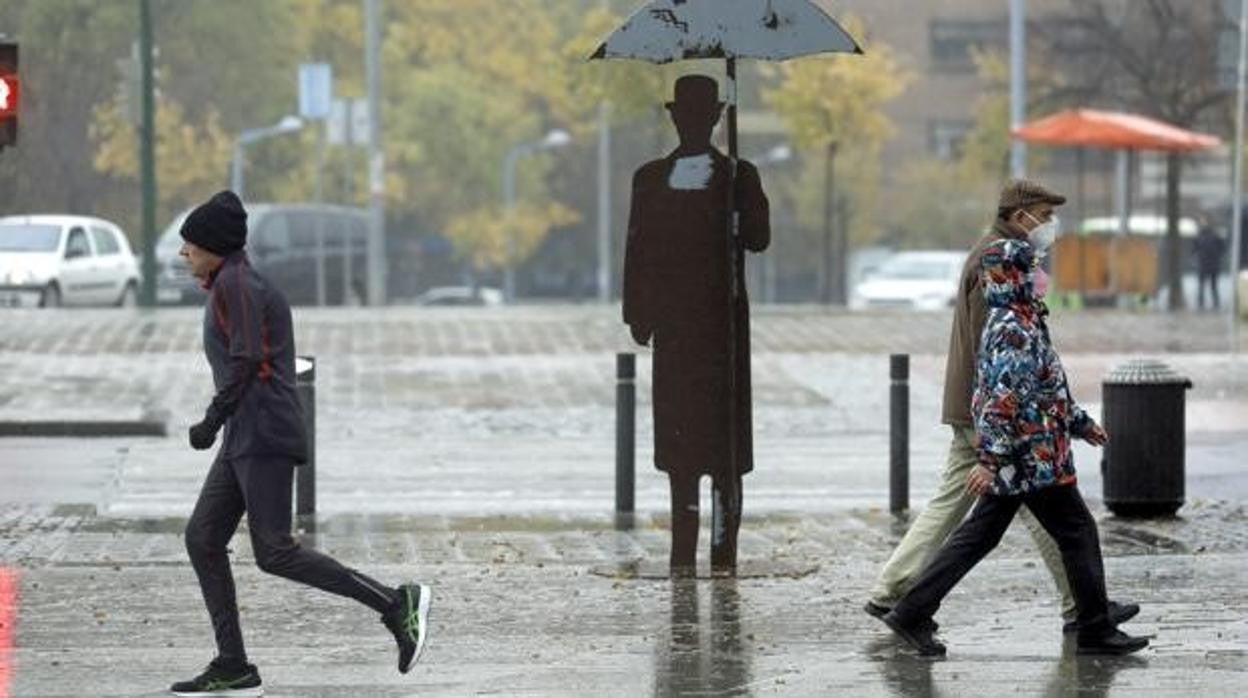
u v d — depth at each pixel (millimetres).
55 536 40719
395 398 69500
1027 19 170000
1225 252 162875
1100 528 41531
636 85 134125
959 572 28906
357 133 132625
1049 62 160375
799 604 33219
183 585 34781
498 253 189375
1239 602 33156
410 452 57938
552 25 183875
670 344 35750
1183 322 96625
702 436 35875
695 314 35594
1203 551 38594
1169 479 42812
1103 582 28906
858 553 38844
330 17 168250
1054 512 28859
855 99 146750
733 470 35938
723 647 29828
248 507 26672
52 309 98375
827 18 34344
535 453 57812
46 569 36438
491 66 181750
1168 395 42875
